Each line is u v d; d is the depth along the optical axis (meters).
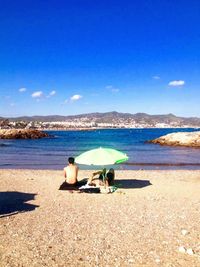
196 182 19.38
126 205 13.09
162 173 23.55
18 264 7.31
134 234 9.39
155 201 13.93
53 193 15.56
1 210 12.20
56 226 10.13
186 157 38.44
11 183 18.47
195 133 61.88
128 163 32.12
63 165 30.73
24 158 37.69
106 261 7.53
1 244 8.52
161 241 8.81
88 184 16.12
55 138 104.19
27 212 11.88
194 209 12.48
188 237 9.13
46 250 8.15
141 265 7.30
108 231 9.66
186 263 7.38
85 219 10.95
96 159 15.52
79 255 7.86
